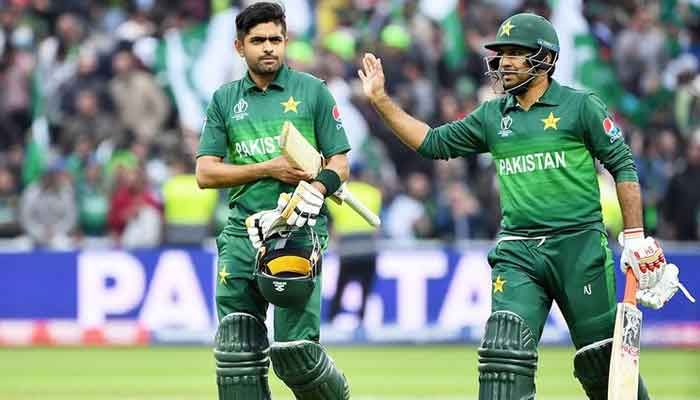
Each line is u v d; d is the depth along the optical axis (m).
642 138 54.47
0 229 50.47
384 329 46.34
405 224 50.50
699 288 45.69
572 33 58.56
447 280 46.38
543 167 20.66
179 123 55.47
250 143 21.56
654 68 58.16
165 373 38.84
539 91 20.83
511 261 20.86
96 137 53.25
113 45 55.91
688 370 39.44
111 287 46.50
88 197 50.41
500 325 20.45
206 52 56.59
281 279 20.64
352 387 35.66
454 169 51.50
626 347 20.12
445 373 38.84
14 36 55.88
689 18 60.62
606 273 20.77
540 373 38.69
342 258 45.97
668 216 51.56
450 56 56.69
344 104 52.50
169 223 47.56
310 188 20.50
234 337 21.56
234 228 21.81
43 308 46.53
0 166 52.38
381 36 55.41
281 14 21.31
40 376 38.19
